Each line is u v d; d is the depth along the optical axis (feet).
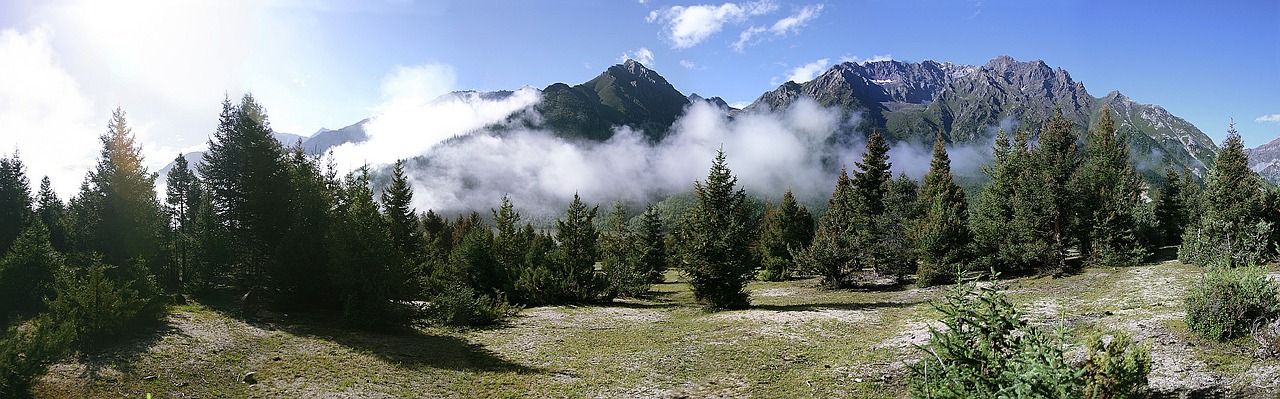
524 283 122.11
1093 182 127.44
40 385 43.86
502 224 157.89
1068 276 109.40
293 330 74.33
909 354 55.72
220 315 79.56
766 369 56.29
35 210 154.40
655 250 195.52
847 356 58.44
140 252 99.40
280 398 46.60
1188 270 93.15
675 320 95.14
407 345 70.85
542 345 72.79
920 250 127.34
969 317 27.61
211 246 99.60
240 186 103.55
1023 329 26.32
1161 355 46.34
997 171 172.35
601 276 132.05
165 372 50.47
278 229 99.86
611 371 57.82
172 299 88.63
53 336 43.83
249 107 111.55
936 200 143.54
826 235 148.87
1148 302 70.03
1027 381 22.70
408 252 154.81
